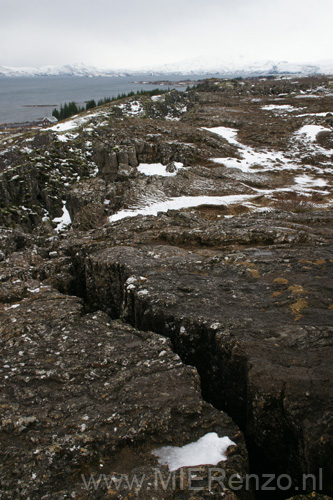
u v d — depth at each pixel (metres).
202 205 35.88
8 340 9.02
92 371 7.78
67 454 5.92
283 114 82.94
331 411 5.86
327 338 7.70
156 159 53.19
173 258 13.23
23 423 6.46
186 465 5.67
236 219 19.77
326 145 59.44
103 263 13.27
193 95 128.88
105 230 19.48
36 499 5.23
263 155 56.84
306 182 44.81
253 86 142.38
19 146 64.12
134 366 7.89
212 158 53.06
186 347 8.84
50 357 8.31
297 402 6.12
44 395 7.20
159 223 19.98
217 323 8.45
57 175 50.78
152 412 6.57
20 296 11.84
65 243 18.25
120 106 102.69
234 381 7.75
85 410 6.74
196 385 7.37
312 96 107.31
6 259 16.66
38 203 45.84
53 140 62.72
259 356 7.30
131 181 43.09
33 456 5.89
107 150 48.69
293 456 6.25
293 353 7.33
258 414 6.49
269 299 9.70
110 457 5.93
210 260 12.69
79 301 11.51
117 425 6.36
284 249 13.52
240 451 5.95
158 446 6.07
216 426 6.42
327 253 12.68
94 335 9.20
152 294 10.25
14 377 7.72
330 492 5.54
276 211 21.42
